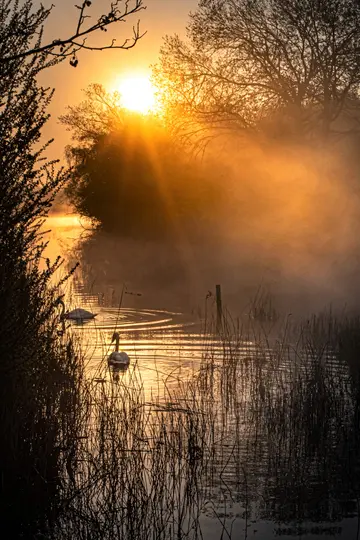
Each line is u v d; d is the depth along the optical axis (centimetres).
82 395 1623
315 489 1277
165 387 1847
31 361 1214
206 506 1206
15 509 1166
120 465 1324
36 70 1184
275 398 1770
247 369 2044
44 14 1190
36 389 1260
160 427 1520
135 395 1770
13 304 1181
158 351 2347
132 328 2817
